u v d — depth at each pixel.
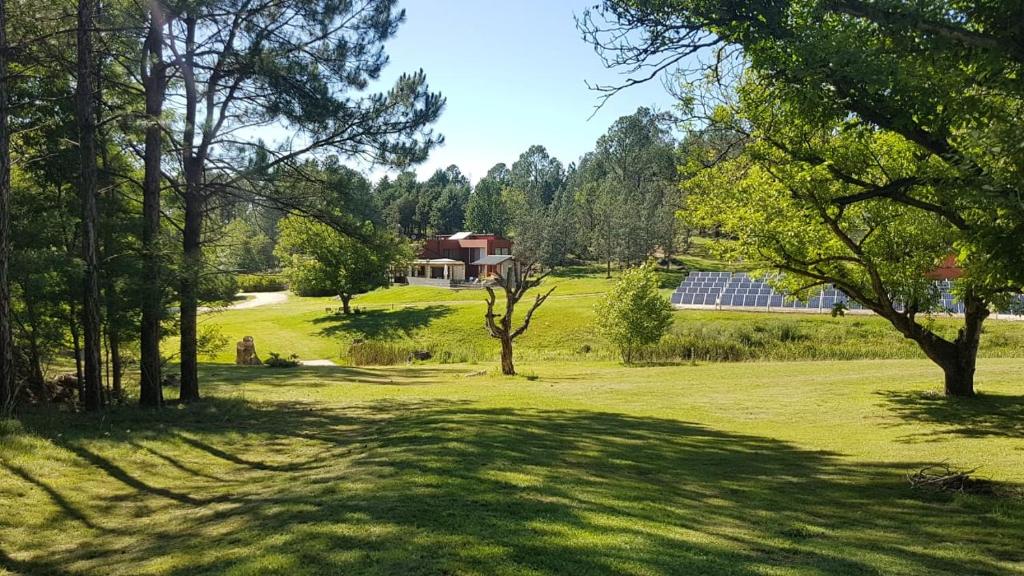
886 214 15.40
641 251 69.19
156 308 12.70
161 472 8.77
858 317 36.12
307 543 4.83
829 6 6.25
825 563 4.85
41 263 10.87
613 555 4.63
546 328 42.31
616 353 34.53
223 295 14.54
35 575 5.14
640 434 11.67
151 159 13.38
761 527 5.97
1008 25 5.70
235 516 6.19
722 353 30.45
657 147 75.88
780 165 13.20
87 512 6.96
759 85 8.30
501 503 5.96
